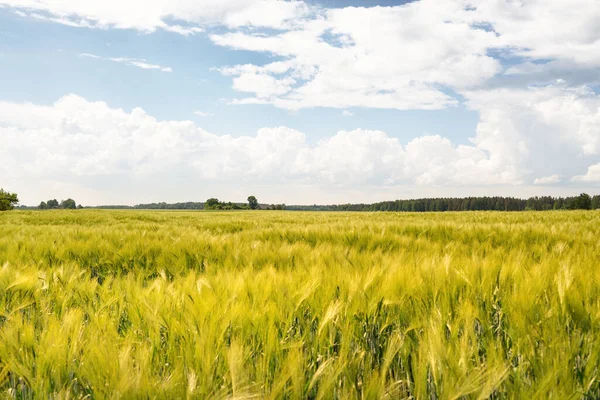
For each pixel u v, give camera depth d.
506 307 2.01
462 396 1.42
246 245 4.85
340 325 1.85
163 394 1.29
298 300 2.14
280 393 1.35
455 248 4.48
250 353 1.58
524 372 1.50
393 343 1.66
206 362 1.42
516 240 5.87
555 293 2.09
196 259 4.34
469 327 1.71
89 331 1.75
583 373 1.50
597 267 2.70
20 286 2.63
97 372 1.42
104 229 7.34
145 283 3.52
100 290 2.60
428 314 1.98
